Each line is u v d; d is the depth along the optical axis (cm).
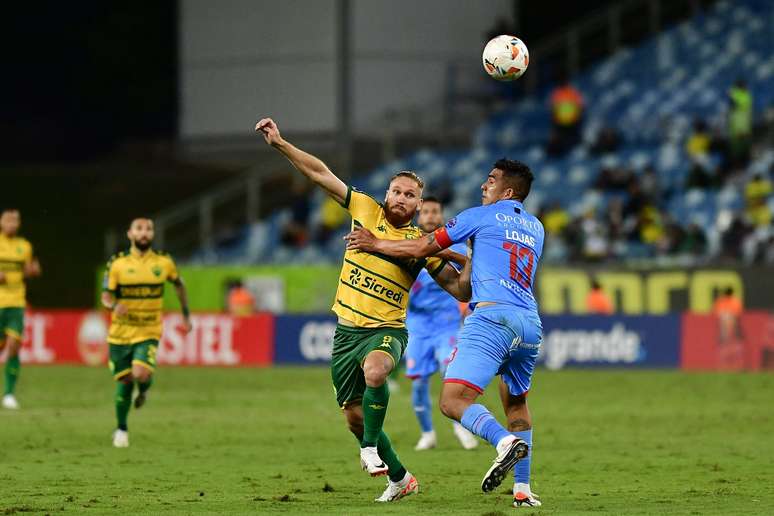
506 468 2934
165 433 5616
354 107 14812
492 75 3712
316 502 3441
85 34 18838
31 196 15638
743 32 14950
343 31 14738
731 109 12294
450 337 5006
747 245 10875
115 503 3431
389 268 3372
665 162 12938
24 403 7188
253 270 11338
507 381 3284
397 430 5834
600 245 11300
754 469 4303
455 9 15025
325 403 7238
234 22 15375
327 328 10225
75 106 18875
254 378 9181
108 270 5191
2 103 18962
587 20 17012
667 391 7912
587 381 8688
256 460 4600
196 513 3200
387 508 3281
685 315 9544
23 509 3284
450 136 14738
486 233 3219
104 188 15675
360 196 3412
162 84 18425
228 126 15488
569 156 13438
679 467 4366
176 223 14662
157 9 18362
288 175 14938
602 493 3666
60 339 10700
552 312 10231
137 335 5181
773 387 8162
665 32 15350
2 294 6794
